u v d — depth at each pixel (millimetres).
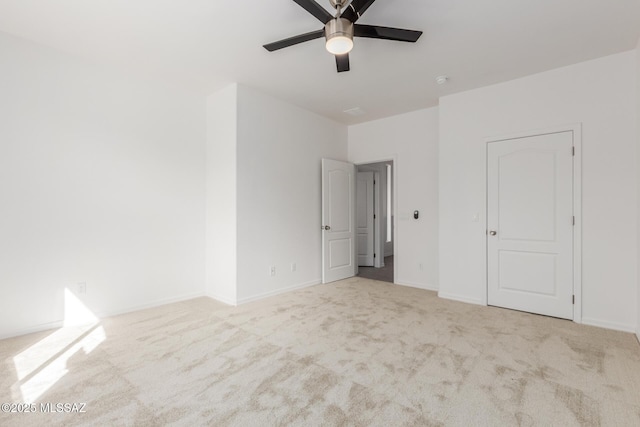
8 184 2779
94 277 3268
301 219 4656
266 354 2490
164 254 3816
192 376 2162
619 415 1751
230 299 3838
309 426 1663
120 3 2307
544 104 3408
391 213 8195
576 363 2340
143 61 3230
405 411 1787
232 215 3824
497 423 1688
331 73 3484
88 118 3234
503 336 2842
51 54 2998
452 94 4047
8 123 2775
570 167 3270
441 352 2520
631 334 2900
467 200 3936
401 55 3049
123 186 3482
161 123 3791
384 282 5055
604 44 2855
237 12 2412
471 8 2346
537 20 2490
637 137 2875
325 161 4922
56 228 3037
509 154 3635
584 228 3182
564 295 3303
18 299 2832
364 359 2406
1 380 2100
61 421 1693
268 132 4160
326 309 3625
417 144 4727
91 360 2385
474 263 3885
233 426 1663
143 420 1707
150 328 3033
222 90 3971
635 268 2936
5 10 2398
